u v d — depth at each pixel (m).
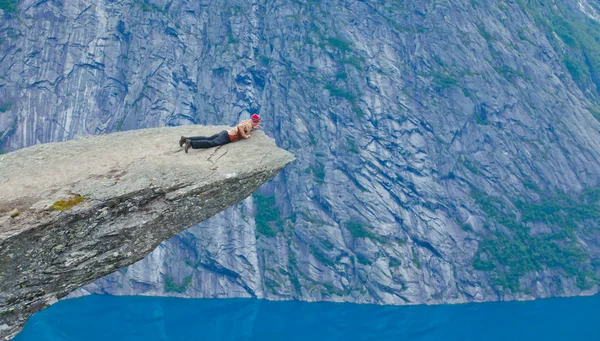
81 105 114.81
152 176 12.05
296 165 109.69
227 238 101.12
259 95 120.81
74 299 91.56
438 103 118.00
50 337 71.56
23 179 11.73
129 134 15.57
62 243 10.69
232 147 14.08
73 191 11.22
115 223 11.24
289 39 123.62
